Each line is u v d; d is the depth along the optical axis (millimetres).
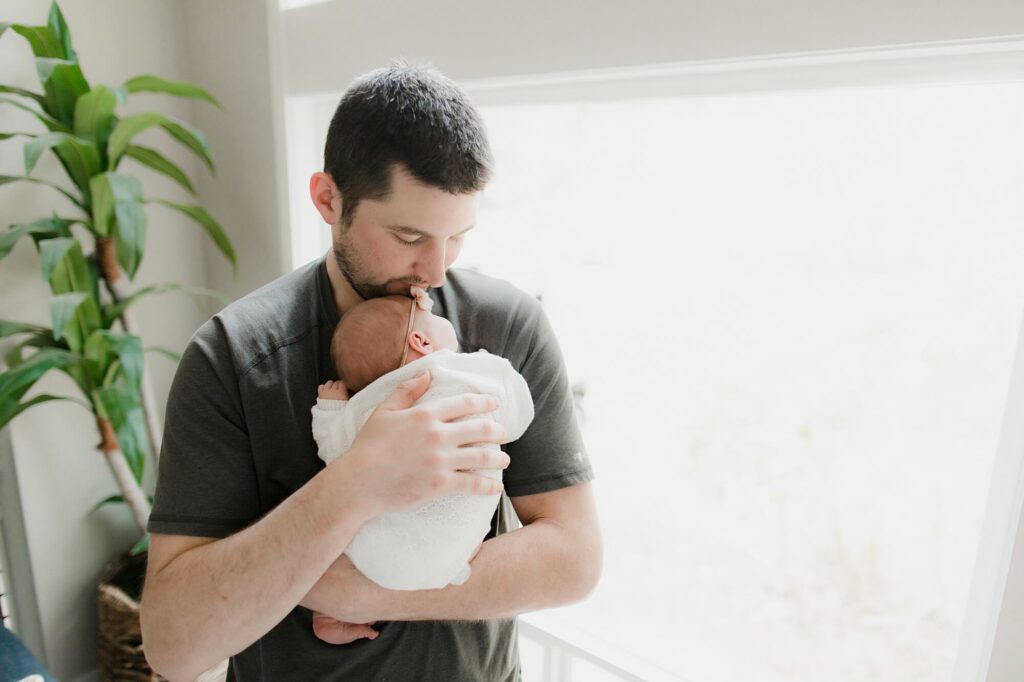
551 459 885
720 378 1392
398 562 738
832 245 1210
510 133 1547
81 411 1854
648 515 1550
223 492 785
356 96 750
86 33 1685
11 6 1573
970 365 1111
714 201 1317
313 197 838
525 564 811
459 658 875
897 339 1177
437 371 774
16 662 1383
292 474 818
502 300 920
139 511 1732
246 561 686
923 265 1128
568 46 1123
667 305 1425
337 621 833
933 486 1181
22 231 1438
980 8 791
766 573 1404
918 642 1236
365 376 806
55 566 1860
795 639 1384
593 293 1521
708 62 1004
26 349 1712
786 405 1320
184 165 1932
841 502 1288
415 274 809
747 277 1314
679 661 1500
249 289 1911
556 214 1532
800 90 1065
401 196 729
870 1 854
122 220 1394
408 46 1333
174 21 1841
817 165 1193
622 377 1521
